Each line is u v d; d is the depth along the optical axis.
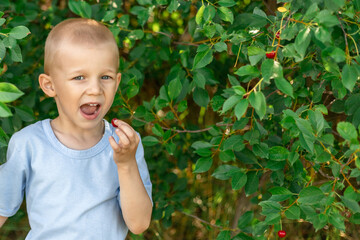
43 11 2.94
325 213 1.76
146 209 1.64
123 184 1.57
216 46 1.90
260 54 1.67
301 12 1.86
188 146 3.11
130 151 1.50
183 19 3.28
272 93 2.24
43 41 2.85
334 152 1.87
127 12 3.21
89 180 1.59
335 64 1.62
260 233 2.07
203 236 3.59
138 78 2.55
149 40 2.84
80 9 2.34
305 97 2.27
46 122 1.64
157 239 3.55
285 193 1.89
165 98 2.31
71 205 1.57
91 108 1.58
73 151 1.59
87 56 1.48
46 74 1.60
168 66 3.68
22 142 1.58
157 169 3.12
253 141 2.06
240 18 2.10
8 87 1.38
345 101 2.07
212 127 2.30
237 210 2.95
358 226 3.29
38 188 1.58
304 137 1.61
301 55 1.50
